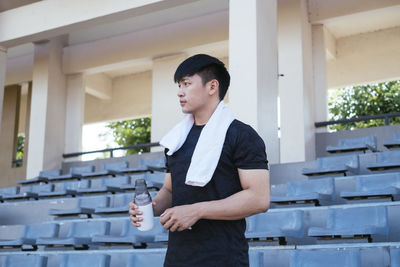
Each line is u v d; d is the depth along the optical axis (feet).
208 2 30.45
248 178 5.15
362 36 33.88
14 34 27.68
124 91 42.24
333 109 49.78
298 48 26.45
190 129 5.61
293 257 10.22
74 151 33.99
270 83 19.19
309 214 13.53
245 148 5.21
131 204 5.41
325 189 15.67
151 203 5.44
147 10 23.90
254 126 17.70
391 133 25.09
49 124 33.24
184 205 5.00
